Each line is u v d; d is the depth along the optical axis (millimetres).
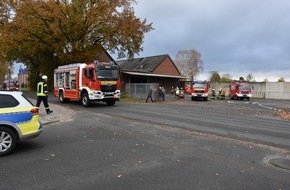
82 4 39375
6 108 8008
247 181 5898
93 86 21234
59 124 13266
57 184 5676
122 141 9609
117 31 39312
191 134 11086
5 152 7812
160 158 7555
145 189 5441
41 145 8977
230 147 8977
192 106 26641
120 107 21906
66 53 39594
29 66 54156
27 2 35969
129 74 53562
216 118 16766
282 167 6895
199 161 7316
